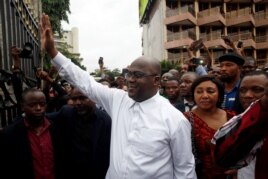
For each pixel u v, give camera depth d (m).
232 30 39.91
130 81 2.61
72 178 3.40
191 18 35.56
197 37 37.25
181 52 36.03
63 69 3.00
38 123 3.23
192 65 7.64
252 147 1.81
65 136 3.43
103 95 2.91
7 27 9.74
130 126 2.61
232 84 4.24
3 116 6.02
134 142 2.53
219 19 36.00
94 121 3.45
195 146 3.05
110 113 2.91
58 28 25.34
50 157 3.24
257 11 40.41
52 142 3.28
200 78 3.25
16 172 3.14
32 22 16.47
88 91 2.97
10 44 10.14
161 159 2.51
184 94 4.69
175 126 2.54
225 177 2.93
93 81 2.99
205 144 3.01
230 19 38.62
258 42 40.06
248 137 1.75
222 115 3.23
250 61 5.34
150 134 2.51
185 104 4.73
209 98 3.16
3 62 8.98
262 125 1.69
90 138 3.40
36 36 18.08
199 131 3.08
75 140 3.41
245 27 39.94
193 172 2.63
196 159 3.01
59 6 24.86
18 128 3.19
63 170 3.34
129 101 2.72
